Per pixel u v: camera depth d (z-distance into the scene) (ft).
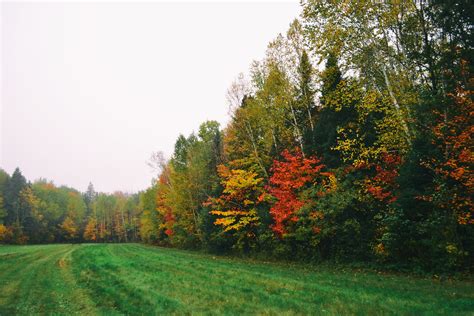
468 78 43.83
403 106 54.54
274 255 81.30
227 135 116.26
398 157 57.77
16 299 42.52
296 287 42.45
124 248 164.35
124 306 36.11
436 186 46.50
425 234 48.60
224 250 108.58
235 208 94.43
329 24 53.42
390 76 57.47
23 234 304.09
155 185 209.56
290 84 78.79
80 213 383.86
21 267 78.07
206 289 43.42
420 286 39.70
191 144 159.33
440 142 46.24
